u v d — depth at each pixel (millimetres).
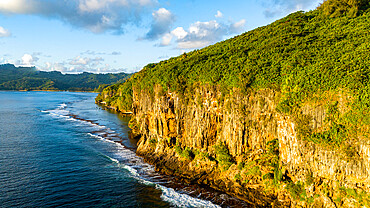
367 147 23172
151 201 30672
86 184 34781
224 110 37656
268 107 32938
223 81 37688
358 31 36531
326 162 25859
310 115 27109
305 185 27312
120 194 32281
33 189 32438
